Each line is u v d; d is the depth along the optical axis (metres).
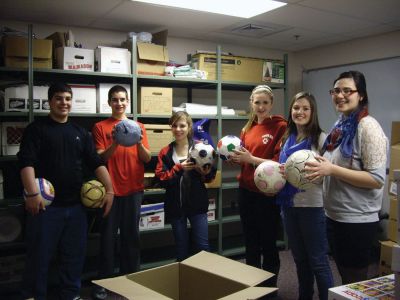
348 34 3.93
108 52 3.17
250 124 2.69
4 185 3.09
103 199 2.53
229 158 2.46
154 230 3.38
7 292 2.95
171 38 4.02
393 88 3.84
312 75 4.68
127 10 3.06
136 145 2.82
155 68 3.38
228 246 3.98
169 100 3.42
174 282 1.47
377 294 1.21
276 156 2.44
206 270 1.39
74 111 3.07
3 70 2.80
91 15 3.19
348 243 1.82
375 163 1.68
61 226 2.40
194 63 3.75
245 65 3.88
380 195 1.82
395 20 3.41
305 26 3.61
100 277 2.79
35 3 2.86
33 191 2.21
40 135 2.33
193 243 2.71
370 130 1.71
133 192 2.82
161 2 2.87
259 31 3.79
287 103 4.16
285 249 4.10
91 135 2.61
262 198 2.51
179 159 2.66
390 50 3.84
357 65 4.16
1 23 3.26
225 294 1.32
